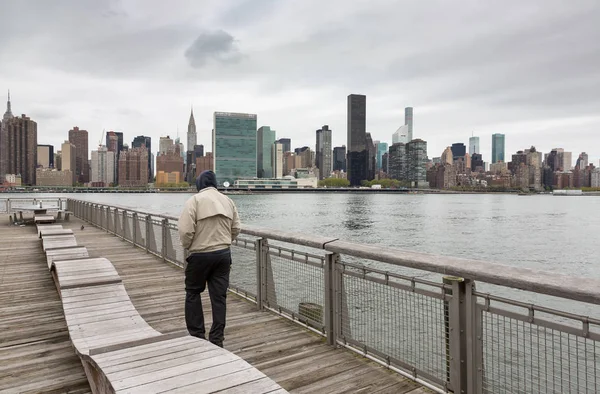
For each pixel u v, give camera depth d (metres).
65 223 19.41
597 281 2.26
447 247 43.75
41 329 5.07
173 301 6.25
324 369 3.73
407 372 3.53
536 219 85.31
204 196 4.02
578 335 2.31
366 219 79.81
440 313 3.15
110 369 2.48
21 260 9.72
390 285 3.52
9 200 23.31
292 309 5.00
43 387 3.57
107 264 6.12
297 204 156.75
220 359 2.62
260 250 5.55
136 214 11.95
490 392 2.80
